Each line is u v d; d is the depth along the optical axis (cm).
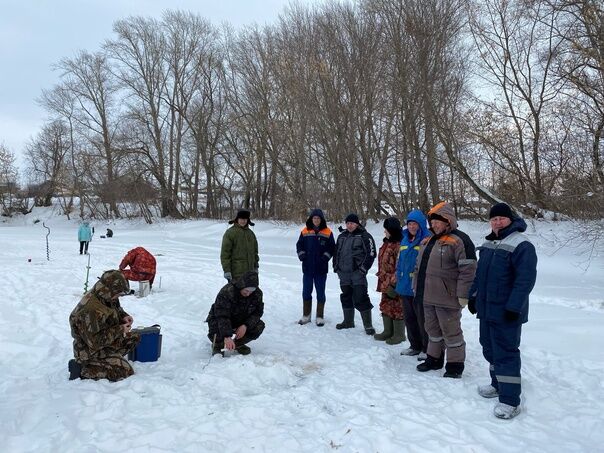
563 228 1625
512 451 345
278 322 761
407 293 568
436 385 469
